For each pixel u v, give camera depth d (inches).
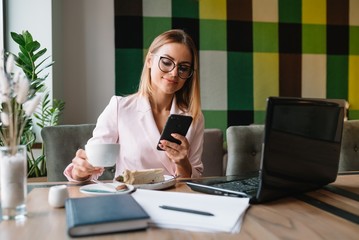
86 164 37.8
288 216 26.3
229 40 106.5
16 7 86.3
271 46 109.0
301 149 31.9
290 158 30.8
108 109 53.8
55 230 22.7
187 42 52.7
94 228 21.6
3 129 25.7
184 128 43.9
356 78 113.4
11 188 25.0
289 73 110.4
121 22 99.7
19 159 25.5
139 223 22.6
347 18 112.8
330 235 22.0
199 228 23.0
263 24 108.3
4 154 25.2
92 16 99.8
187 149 44.6
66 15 98.3
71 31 98.8
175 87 52.4
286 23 109.6
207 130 73.8
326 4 111.4
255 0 107.5
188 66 52.4
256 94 108.7
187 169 45.7
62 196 28.3
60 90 96.3
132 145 51.0
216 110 106.5
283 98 29.5
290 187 31.8
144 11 101.0
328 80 112.6
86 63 100.1
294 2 109.8
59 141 62.7
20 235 21.8
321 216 26.4
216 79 106.3
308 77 111.6
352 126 73.0
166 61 51.2
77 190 34.8
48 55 87.4
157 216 24.8
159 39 53.2
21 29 86.7
